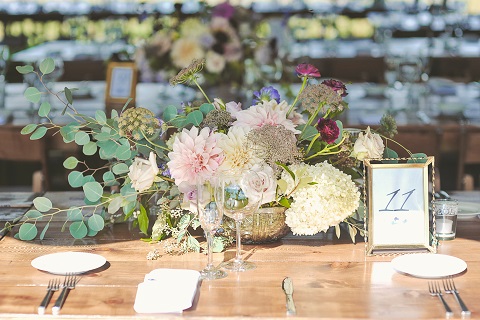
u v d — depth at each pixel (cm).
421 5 727
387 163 203
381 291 175
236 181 184
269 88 218
